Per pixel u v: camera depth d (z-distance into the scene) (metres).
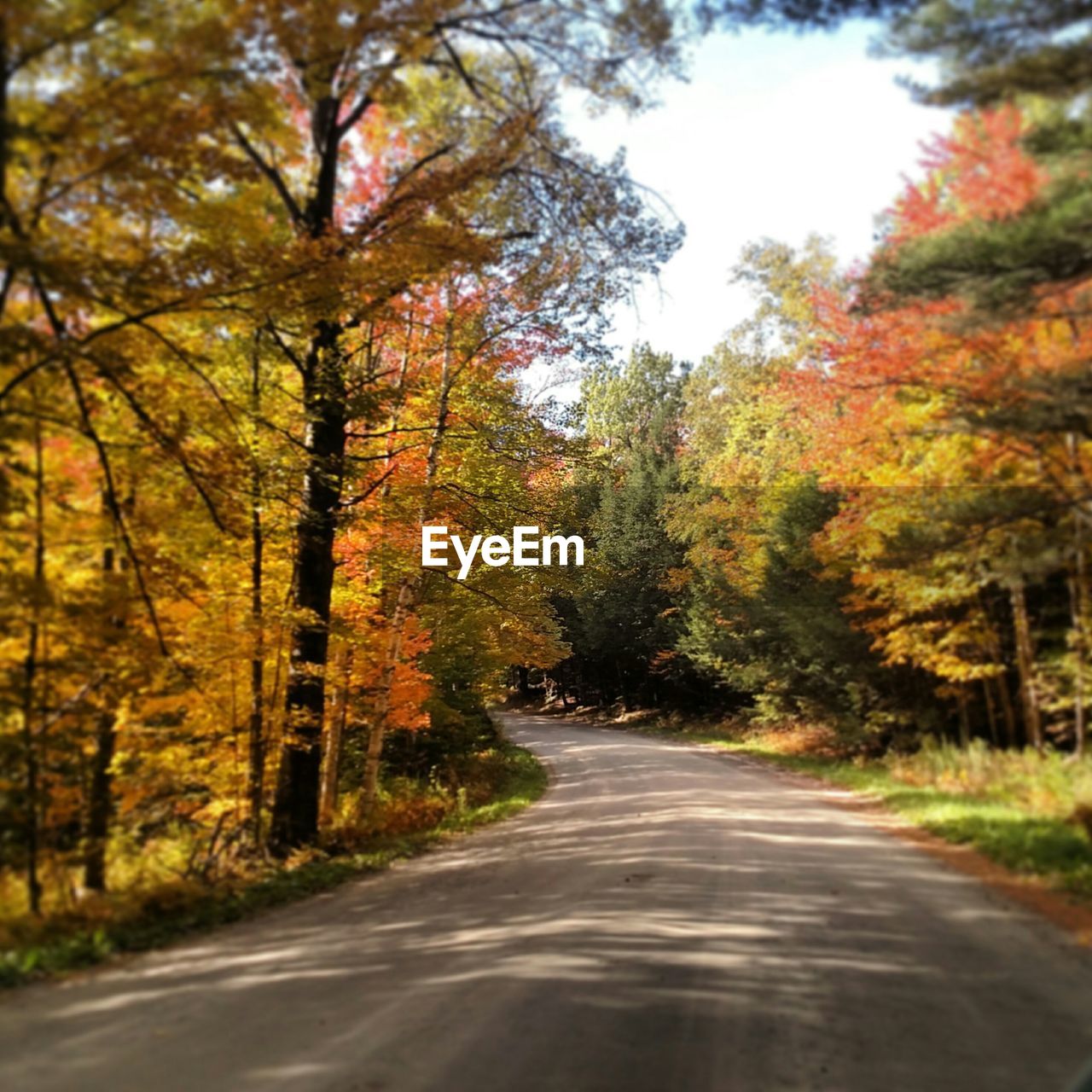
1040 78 9.59
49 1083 4.46
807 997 5.80
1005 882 9.72
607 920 8.09
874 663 22.70
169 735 13.33
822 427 21.28
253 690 13.88
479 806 22.28
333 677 16.06
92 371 9.52
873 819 15.29
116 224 9.10
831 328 19.28
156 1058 4.82
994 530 14.81
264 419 12.89
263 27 8.43
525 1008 5.64
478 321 17.17
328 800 17.98
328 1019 5.47
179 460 10.45
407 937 7.83
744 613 31.27
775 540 28.75
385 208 11.77
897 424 18.11
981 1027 5.21
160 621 12.44
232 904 9.41
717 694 45.25
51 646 10.39
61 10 7.25
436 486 17.14
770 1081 4.48
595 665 58.47
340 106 12.92
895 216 16.06
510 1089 4.40
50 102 7.39
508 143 11.70
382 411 14.45
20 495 9.16
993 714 20.02
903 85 10.58
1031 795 14.28
